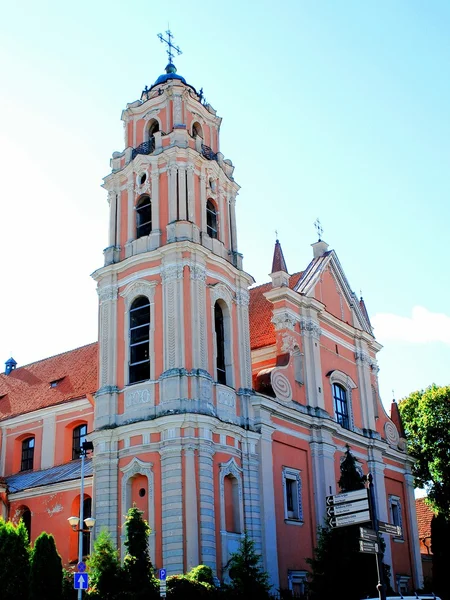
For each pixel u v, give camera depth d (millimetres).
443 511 52844
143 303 37125
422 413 54812
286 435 39062
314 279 45750
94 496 34219
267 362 42250
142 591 26094
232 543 33188
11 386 54250
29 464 47906
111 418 35125
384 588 17234
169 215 37438
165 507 31953
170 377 33750
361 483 35312
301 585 36750
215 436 34250
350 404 45844
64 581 27797
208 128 42312
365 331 49312
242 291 39281
